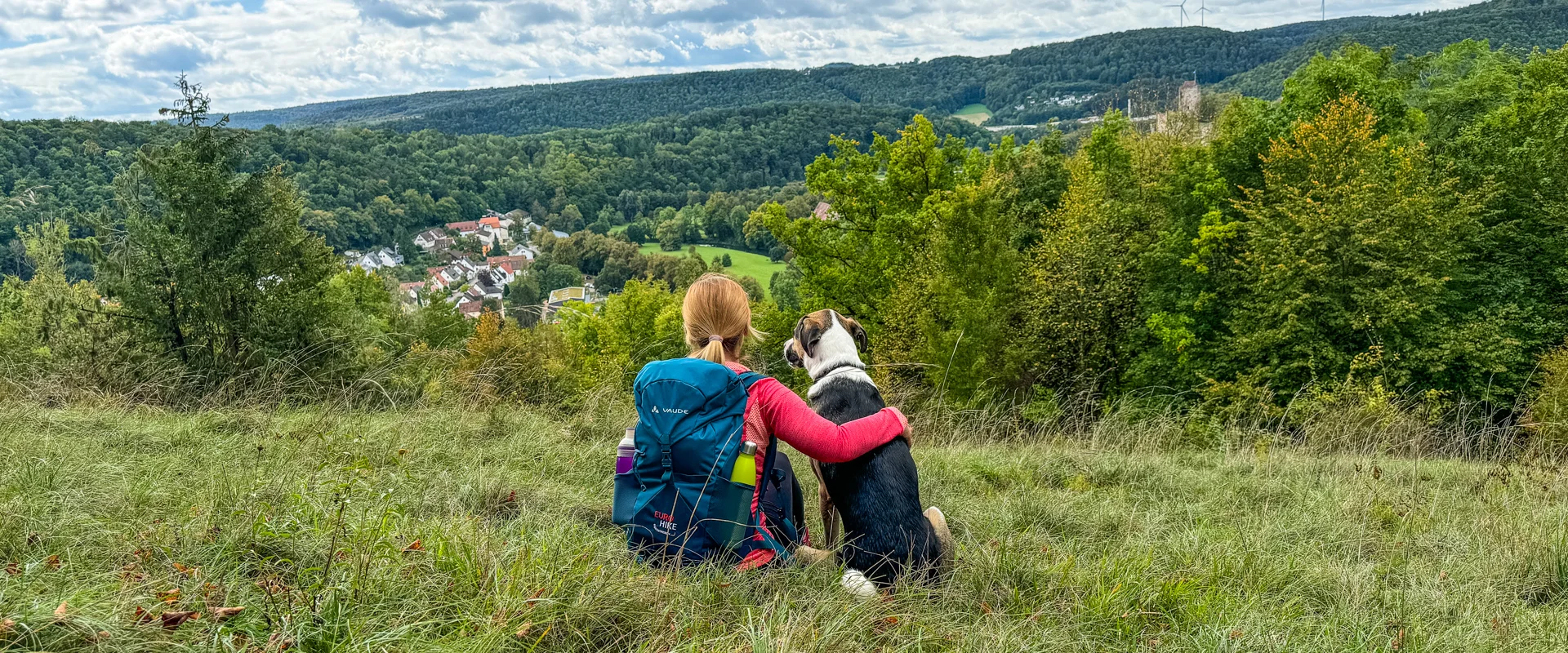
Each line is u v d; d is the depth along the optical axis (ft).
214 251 49.21
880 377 50.70
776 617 7.50
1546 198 67.15
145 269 46.78
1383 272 61.41
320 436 14.29
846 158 83.05
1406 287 61.05
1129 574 10.25
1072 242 70.08
